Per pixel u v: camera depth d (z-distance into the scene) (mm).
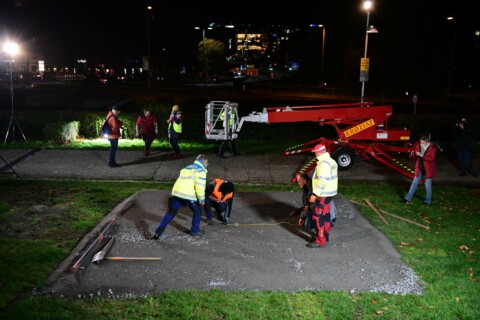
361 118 15297
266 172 14766
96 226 9188
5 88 48781
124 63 103125
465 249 8656
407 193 12594
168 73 82250
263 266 7656
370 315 6227
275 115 15344
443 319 6199
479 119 19484
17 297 6473
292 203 11258
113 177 13789
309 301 6586
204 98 44094
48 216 9852
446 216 10625
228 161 15922
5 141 17406
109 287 6820
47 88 56312
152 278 7141
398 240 9039
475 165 16094
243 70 122062
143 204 10648
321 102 38938
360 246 8562
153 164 15258
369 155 15586
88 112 19672
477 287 7082
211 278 7195
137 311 6211
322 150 8367
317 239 8430
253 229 9383
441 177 14648
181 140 19281
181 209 10469
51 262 7492
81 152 16406
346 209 10656
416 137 18375
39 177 13539
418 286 7090
